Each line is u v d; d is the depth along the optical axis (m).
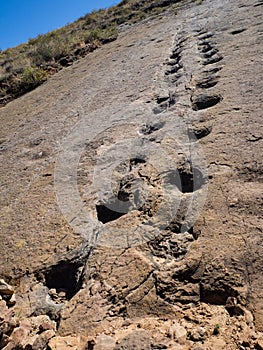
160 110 5.13
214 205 2.94
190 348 1.88
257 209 2.75
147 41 9.39
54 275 2.88
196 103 4.83
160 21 11.73
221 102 4.55
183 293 2.33
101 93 6.64
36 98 8.34
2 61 13.94
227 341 1.91
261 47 5.77
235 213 2.79
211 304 2.22
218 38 7.04
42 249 3.11
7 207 3.95
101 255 2.81
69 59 11.33
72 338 2.16
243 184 3.06
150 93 5.73
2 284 2.70
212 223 2.78
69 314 2.39
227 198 2.96
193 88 5.29
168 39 8.65
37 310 2.58
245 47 6.05
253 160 3.27
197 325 2.07
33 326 2.40
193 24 9.05
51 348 2.06
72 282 2.80
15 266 3.01
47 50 12.15
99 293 2.48
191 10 11.42
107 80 7.36
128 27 13.13
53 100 7.52
